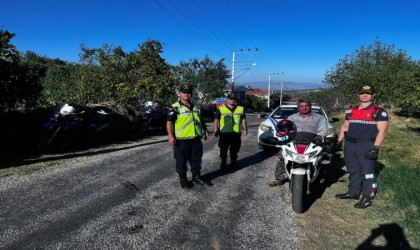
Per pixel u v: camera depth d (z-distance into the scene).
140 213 4.50
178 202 4.97
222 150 7.19
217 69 48.62
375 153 4.66
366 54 20.72
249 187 5.84
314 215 4.55
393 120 15.71
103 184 5.79
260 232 4.00
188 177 6.41
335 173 6.82
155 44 16.02
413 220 4.27
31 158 7.71
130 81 15.62
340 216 4.53
